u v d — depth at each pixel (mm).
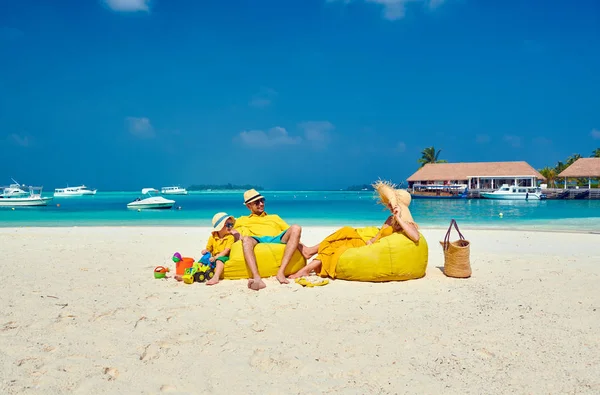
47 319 4738
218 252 6883
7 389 3189
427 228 16047
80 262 8375
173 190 132375
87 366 3582
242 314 4895
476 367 3557
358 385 3277
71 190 110938
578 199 54281
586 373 3434
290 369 3541
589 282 6438
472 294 5742
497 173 64375
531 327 4461
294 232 6504
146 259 8789
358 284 6258
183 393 3170
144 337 4219
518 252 9750
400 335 4254
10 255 9250
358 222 20406
